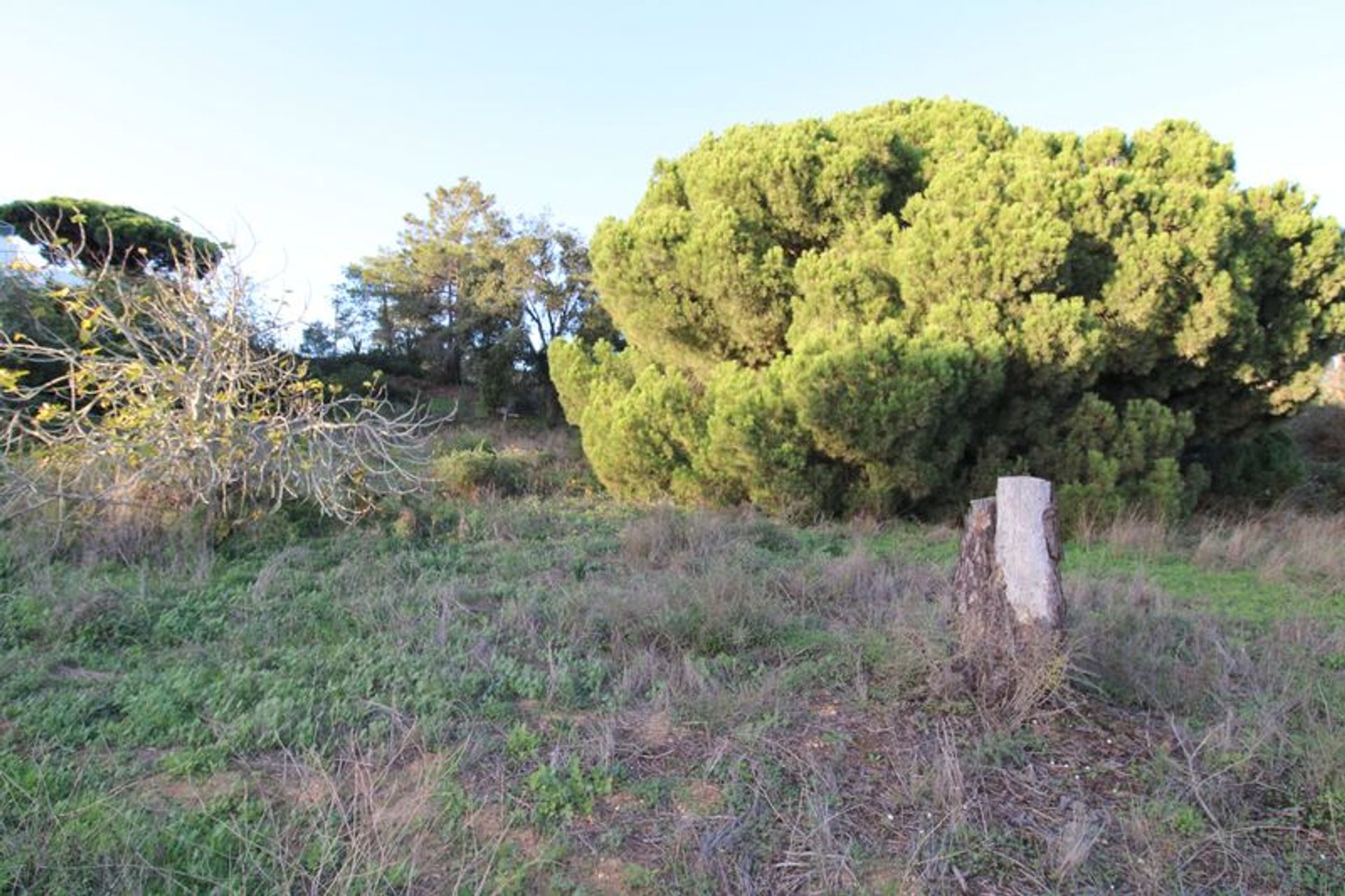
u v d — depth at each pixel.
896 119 10.99
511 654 4.29
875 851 2.66
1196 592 6.23
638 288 10.26
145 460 6.02
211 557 5.71
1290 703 3.67
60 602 4.43
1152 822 2.81
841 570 5.93
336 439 7.03
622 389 10.64
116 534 5.74
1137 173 9.17
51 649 3.99
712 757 3.20
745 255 9.55
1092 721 3.51
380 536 6.62
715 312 10.26
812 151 9.58
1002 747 3.24
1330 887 2.54
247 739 3.17
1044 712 3.48
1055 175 8.65
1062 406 9.28
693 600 4.87
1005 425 9.31
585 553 6.64
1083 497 8.70
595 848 2.64
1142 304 8.53
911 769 3.09
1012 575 3.71
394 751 3.15
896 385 8.19
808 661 4.22
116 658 3.98
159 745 3.14
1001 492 3.76
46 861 2.33
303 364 6.81
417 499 7.91
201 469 6.18
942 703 3.58
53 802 2.69
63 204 14.98
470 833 2.66
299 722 3.34
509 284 20.98
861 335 8.42
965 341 8.62
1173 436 9.05
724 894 2.43
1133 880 2.55
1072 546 8.21
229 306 6.35
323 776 2.91
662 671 4.09
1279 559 7.11
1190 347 8.88
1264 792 3.05
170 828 2.54
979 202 8.46
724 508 9.40
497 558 6.30
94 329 6.27
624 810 2.87
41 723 3.20
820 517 9.03
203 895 2.32
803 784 3.01
